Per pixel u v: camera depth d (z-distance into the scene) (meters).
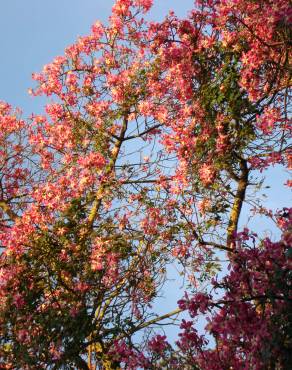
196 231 9.58
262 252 6.30
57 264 8.96
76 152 11.12
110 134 10.91
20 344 7.96
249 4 9.63
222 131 9.49
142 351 7.40
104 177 10.28
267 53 9.43
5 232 10.38
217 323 6.15
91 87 11.37
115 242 9.29
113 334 8.25
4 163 11.64
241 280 6.29
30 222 9.74
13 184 11.72
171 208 9.74
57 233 9.48
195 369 6.33
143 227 9.59
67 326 8.09
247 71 9.34
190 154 9.85
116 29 11.23
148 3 11.17
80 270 9.05
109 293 8.84
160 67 10.83
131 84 10.93
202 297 6.27
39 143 11.41
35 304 8.53
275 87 9.55
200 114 9.80
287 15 9.12
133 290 8.84
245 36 9.69
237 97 9.42
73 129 11.09
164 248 9.47
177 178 9.87
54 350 7.95
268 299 6.31
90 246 9.40
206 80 9.93
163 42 10.84
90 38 11.45
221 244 9.45
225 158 9.45
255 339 5.92
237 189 9.60
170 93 10.85
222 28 9.98
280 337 5.80
